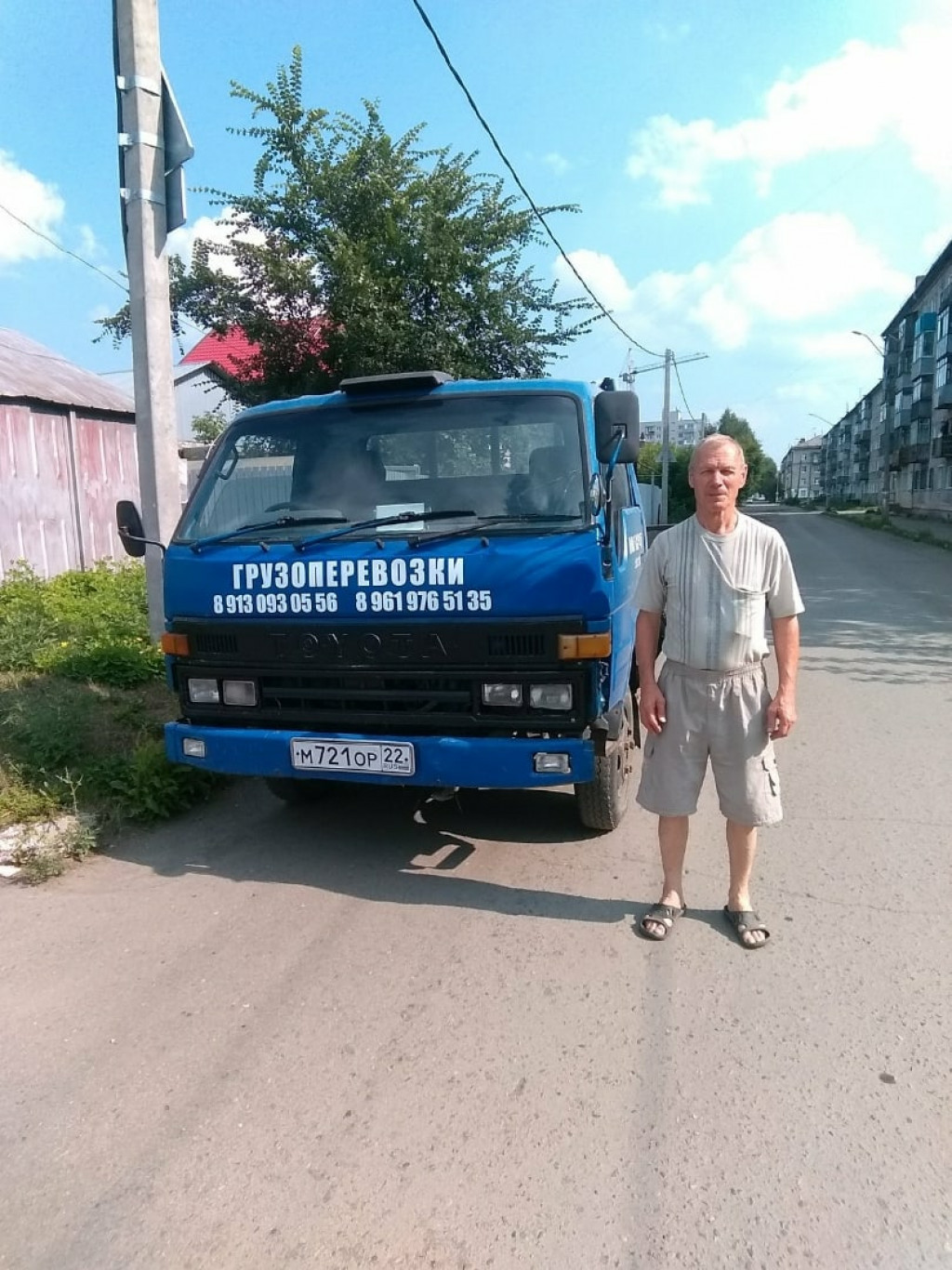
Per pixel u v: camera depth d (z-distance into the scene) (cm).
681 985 324
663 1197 229
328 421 444
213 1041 295
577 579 365
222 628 411
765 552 335
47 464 1105
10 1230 223
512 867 425
